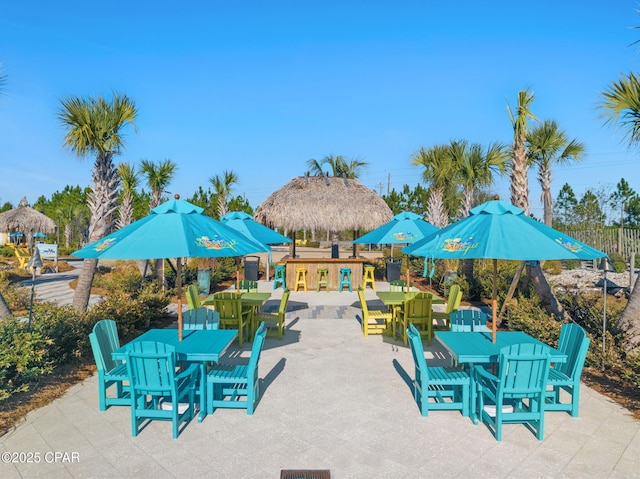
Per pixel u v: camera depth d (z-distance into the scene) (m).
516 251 4.64
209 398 5.07
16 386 5.60
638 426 4.76
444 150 17.77
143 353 4.35
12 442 4.32
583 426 4.75
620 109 7.11
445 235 5.41
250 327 8.84
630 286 13.83
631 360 6.00
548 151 13.10
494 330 5.56
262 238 9.45
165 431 4.59
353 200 17.31
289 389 5.88
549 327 7.51
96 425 4.71
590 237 25.47
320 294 15.46
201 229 5.30
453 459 4.04
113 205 10.12
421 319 8.28
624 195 39.19
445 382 5.01
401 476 3.75
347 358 7.38
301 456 4.09
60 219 43.72
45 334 6.47
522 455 4.12
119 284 14.41
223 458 4.04
